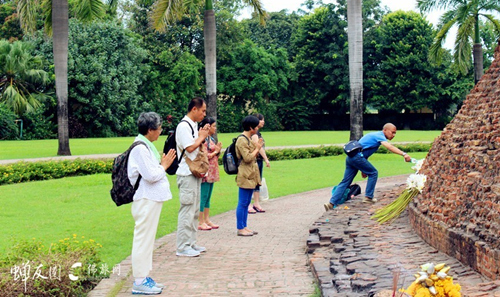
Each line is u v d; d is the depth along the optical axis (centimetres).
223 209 1079
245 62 4747
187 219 671
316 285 527
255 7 1983
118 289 529
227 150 793
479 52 2609
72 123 3809
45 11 2109
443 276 349
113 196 517
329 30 4703
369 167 920
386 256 553
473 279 460
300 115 5012
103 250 729
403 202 754
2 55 3272
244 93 4794
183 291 523
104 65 3772
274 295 500
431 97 4472
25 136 3609
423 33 4531
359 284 443
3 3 4534
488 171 536
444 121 4725
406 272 468
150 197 513
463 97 4419
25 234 826
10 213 1003
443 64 4431
